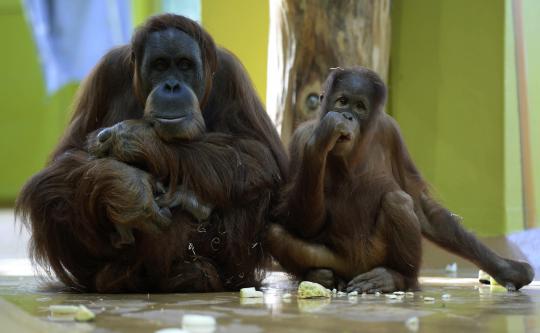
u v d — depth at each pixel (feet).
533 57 45.24
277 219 28.25
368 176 27.30
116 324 18.61
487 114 42.65
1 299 24.94
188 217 26.99
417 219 26.78
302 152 27.35
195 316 18.10
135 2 79.51
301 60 39.32
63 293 27.48
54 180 27.12
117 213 25.32
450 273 37.24
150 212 25.57
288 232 27.48
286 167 30.58
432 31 43.91
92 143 27.81
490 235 42.45
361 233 26.89
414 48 44.37
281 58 39.99
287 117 39.50
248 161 28.40
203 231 27.40
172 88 27.27
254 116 30.68
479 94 42.80
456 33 43.32
